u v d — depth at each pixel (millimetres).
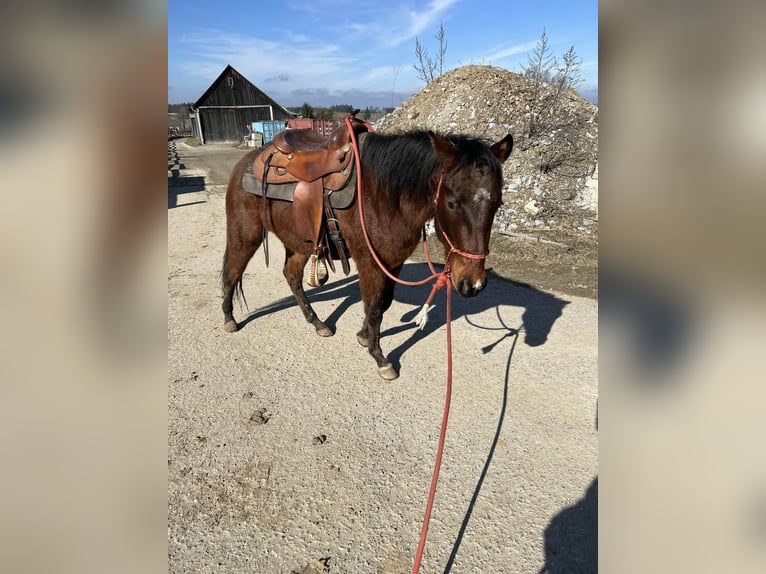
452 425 2664
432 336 3758
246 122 32062
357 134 2877
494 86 8586
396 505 2113
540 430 2619
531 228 6789
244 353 3477
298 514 2062
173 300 4441
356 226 2811
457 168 2111
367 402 2887
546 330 3844
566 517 2041
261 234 3484
